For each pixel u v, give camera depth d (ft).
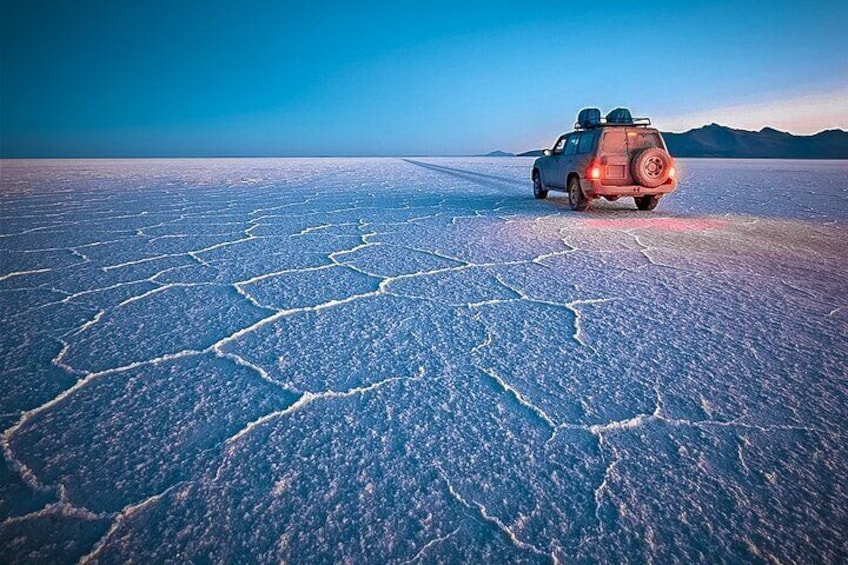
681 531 4.56
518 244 18.63
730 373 7.75
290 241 19.25
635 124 27.43
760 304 11.25
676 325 9.90
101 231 21.48
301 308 10.98
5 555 4.22
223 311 10.76
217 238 19.88
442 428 6.23
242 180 61.31
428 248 17.85
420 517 4.73
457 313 10.66
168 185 51.80
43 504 4.85
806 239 19.85
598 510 4.83
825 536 4.49
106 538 4.44
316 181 59.06
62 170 95.35
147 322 10.03
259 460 5.58
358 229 22.18
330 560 4.22
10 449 5.74
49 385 7.31
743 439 6.00
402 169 97.86
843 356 8.37
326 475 5.33
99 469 5.40
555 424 6.32
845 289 12.49
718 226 23.34
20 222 24.04
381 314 10.59
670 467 5.48
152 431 6.15
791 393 7.11
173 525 4.60
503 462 5.56
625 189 26.96
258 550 4.32
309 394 7.09
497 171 86.58
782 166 110.93
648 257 16.35
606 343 8.98
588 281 13.30
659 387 7.30
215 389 7.24
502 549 4.35
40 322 9.98
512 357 8.38
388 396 7.04
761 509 4.84
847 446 5.83
